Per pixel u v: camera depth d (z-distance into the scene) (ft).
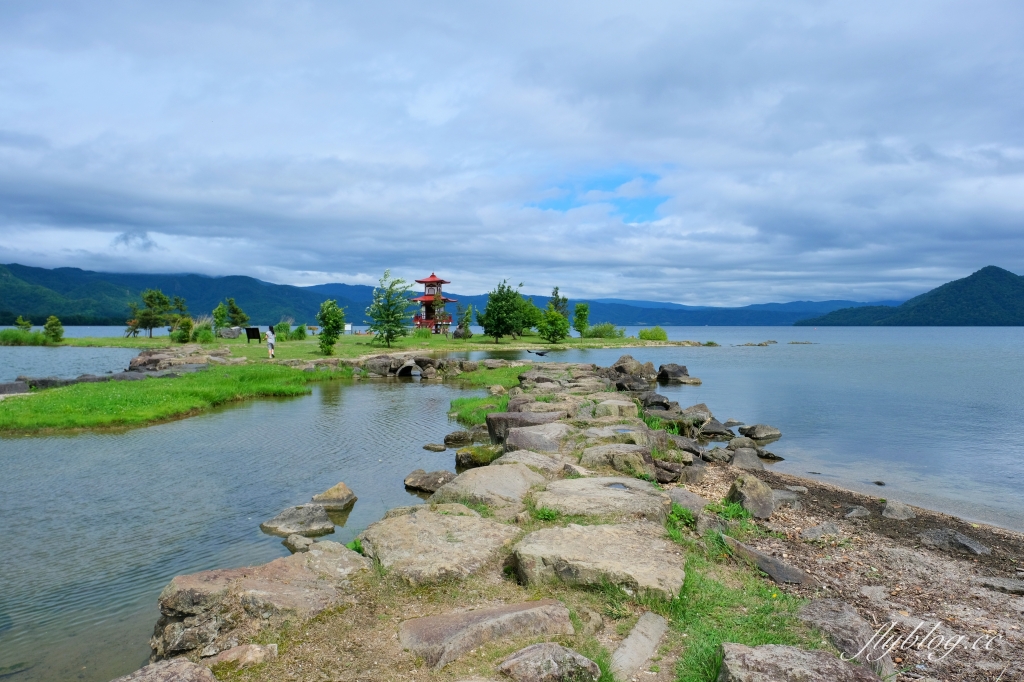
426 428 54.54
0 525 28.43
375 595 17.78
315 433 51.47
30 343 165.07
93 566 23.97
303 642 15.30
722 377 119.85
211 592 16.26
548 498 26.43
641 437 40.78
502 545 21.13
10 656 17.58
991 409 76.13
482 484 27.91
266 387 76.69
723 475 39.42
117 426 53.06
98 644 18.31
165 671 13.15
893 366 146.61
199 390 68.49
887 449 52.39
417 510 25.02
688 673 13.67
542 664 13.04
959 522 31.71
